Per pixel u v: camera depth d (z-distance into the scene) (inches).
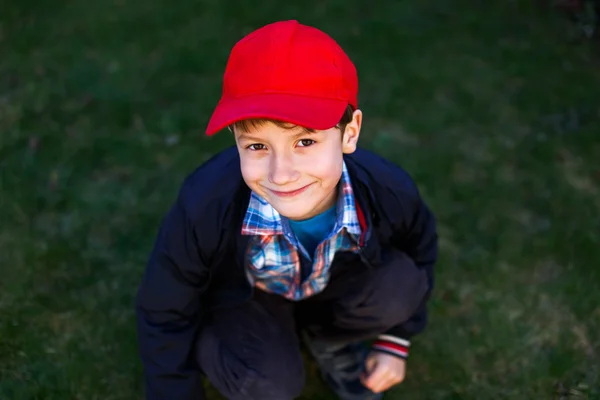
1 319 77.0
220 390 63.1
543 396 73.4
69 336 77.1
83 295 81.4
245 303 63.6
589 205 93.0
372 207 58.1
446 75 115.9
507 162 100.2
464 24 128.5
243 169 50.0
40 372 72.9
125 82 112.0
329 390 74.7
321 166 48.9
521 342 78.1
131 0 131.6
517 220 91.8
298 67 46.9
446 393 73.9
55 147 99.2
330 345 72.4
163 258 57.7
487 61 119.5
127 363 75.1
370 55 119.7
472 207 93.4
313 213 56.9
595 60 120.3
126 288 82.7
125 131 103.2
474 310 81.8
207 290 64.1
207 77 114.3
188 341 60.9
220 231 55.9
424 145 102.9
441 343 78.4
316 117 45.7
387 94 111.7
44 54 116.6
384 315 64.0
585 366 75.9
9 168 95.0
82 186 94.3
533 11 131.8
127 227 89.7
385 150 101.2
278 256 58.3
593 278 84.0
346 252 60.7
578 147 102.4
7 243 85.5
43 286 81.9
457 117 107.7
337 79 47.8
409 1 134.6
